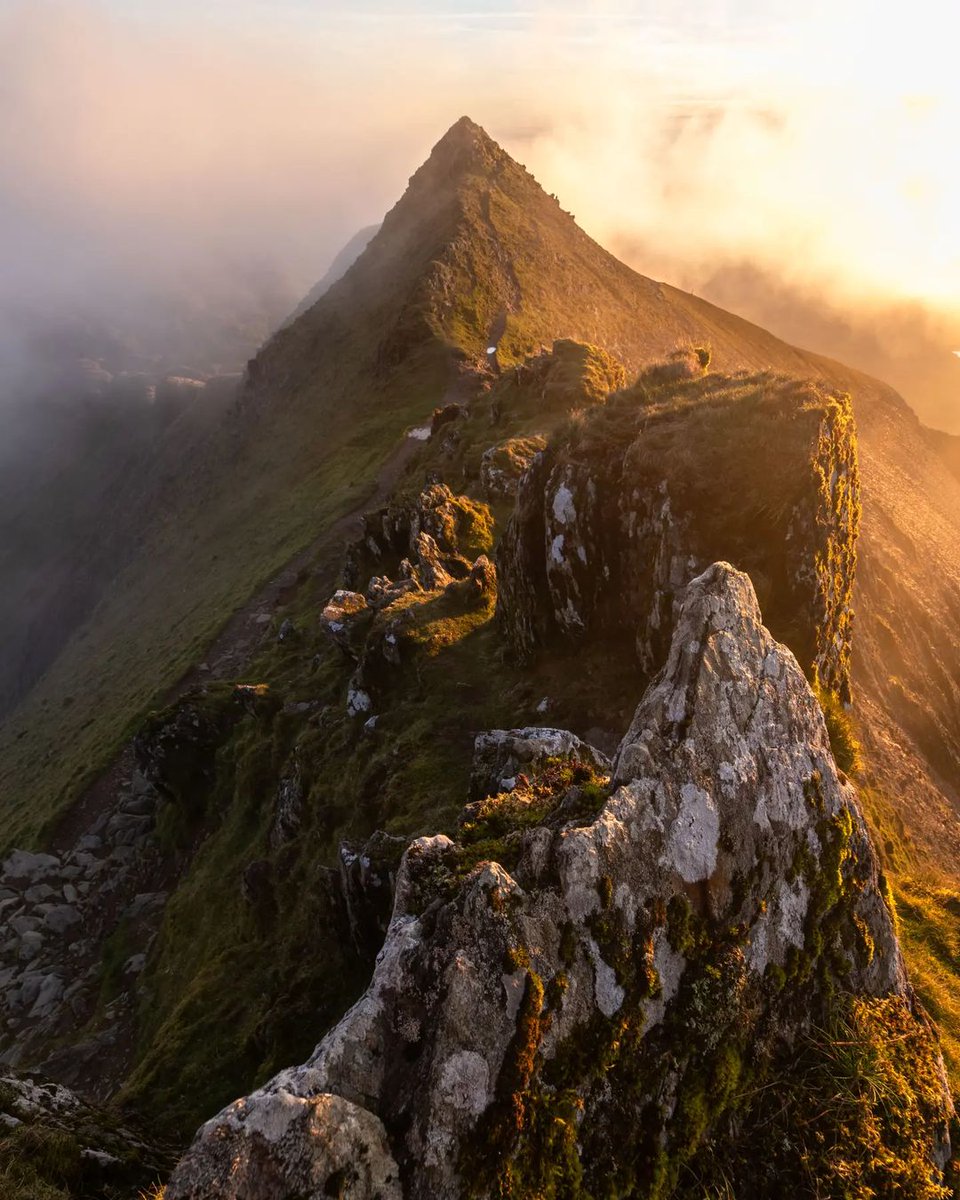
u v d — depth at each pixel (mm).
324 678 35125
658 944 7148
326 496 80875
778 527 17797
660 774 7777
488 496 42344
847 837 8461
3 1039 28641
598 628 21531
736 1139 7051
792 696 8773
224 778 35250
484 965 6398
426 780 20719
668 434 19609
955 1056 10453
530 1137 6020
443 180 144125
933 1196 7133
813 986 7930
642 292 132500
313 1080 5832
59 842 41906
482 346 99938
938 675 29438
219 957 22469
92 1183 10477
